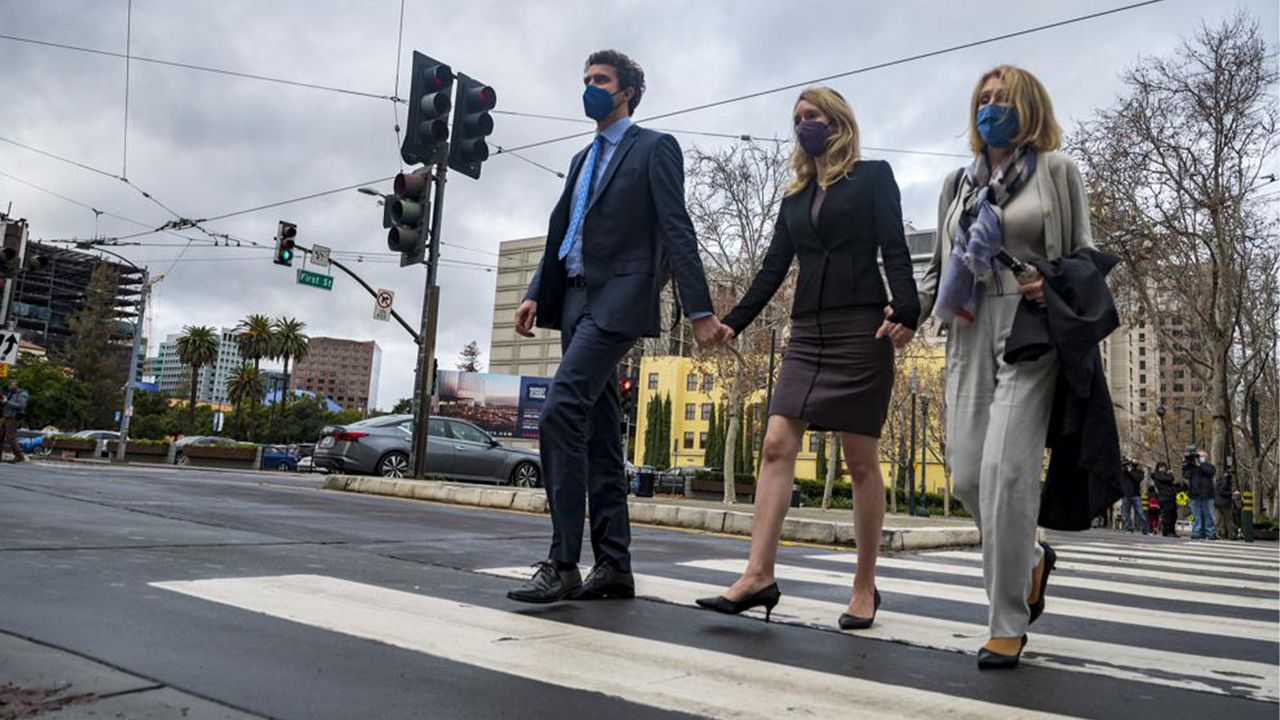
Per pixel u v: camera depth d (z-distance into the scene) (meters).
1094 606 4.00
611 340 3.26
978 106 2.85
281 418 84.88
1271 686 2.38
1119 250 24.94
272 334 82.81
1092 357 2.48
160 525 4.87
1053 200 2.66
